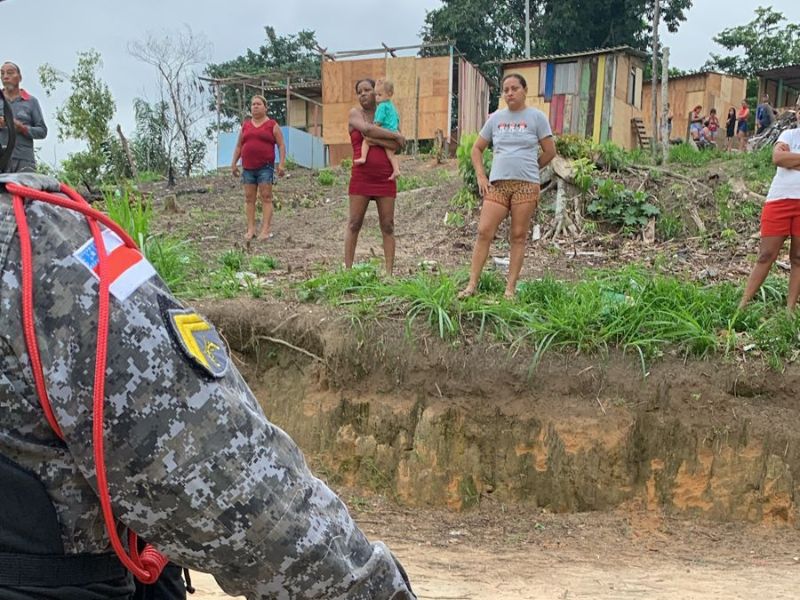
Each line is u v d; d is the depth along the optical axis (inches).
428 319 249.6
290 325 256.1
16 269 40.8
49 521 42.2
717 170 504.7
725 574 190.1
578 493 233.1
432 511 234.2
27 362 40.2
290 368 257.6
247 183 398.3
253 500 41.4
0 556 41.4
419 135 935.0
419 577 181.0
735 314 249.8
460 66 955.3
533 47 1566.2
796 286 257.0
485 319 249.8
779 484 225.9
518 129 253.8
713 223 416.5
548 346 240.8
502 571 189.5
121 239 44.1
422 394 243.0
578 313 245.4
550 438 234.4
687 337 242.2
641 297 256.2
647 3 1536.7
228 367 44.1
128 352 40.0
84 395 39.7
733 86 1197.1
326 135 967.0
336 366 249.9
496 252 394.3
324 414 248.7
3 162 47.2
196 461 40.4
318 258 365.1
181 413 40.5
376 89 294.7
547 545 212.1
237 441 41.7
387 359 246.2
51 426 41.1
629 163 463.5
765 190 449.1
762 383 233.3
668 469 232.1
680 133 1169.4
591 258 379.9
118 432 39.7
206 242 409.4
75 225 42.4
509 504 235.3
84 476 41.4
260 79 1132.5
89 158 826.2
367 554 45.4
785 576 189.0
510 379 239.8
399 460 241.6
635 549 210.2
